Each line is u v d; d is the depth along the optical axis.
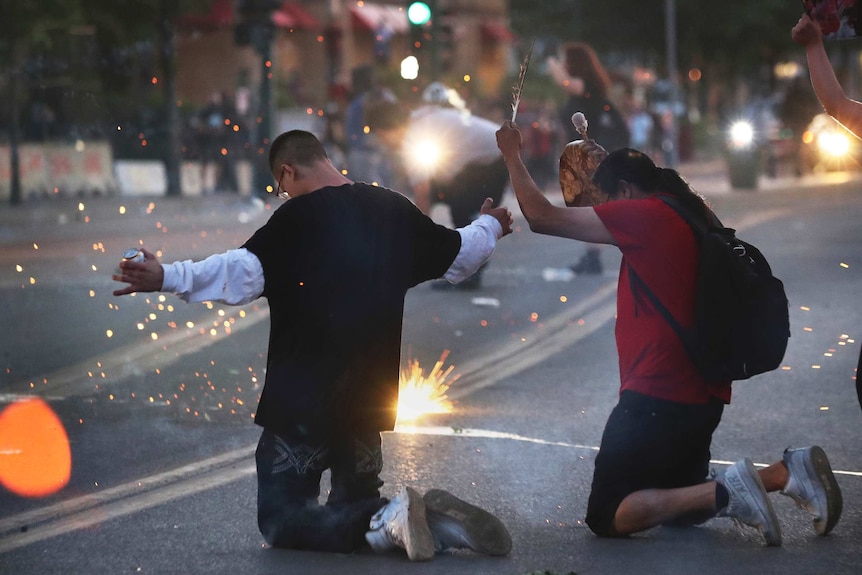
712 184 63.72
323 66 84.88
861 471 11.98
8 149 51.97
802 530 10.04
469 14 99.12
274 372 9.30
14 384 16.33
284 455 9.41
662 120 77.06
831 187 59.38
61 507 10.94
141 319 21.81
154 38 56.03
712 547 9.62
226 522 10.43
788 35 98.50
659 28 97.62
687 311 9.41
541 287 25.75
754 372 9.29
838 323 20.56
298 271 9.06
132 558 9.56
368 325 9.23
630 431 9.56
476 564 9.23
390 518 9.33
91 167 54.91
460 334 20.28
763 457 12.56
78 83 54.50
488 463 12.27
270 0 45.25
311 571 9.12
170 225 40.91
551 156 61.22
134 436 13.54
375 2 91.75
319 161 9.48
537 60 85.19
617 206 9.49
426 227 9.45
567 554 9.46
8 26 49.78
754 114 70.50
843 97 10.52
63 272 28.08
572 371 17.23
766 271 9.40
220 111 57.78
